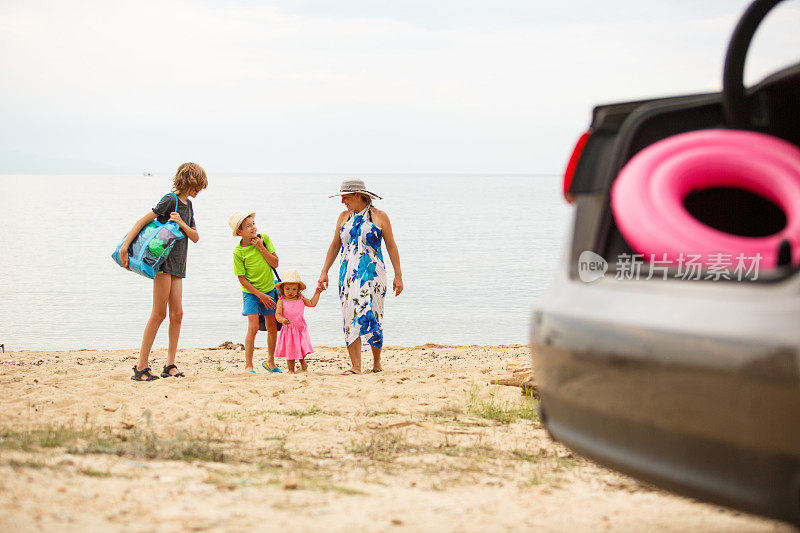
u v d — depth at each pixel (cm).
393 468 520
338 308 2598
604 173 387
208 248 5016
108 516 368
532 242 5631
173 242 877
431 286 3216
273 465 511
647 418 312
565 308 360
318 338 2061
